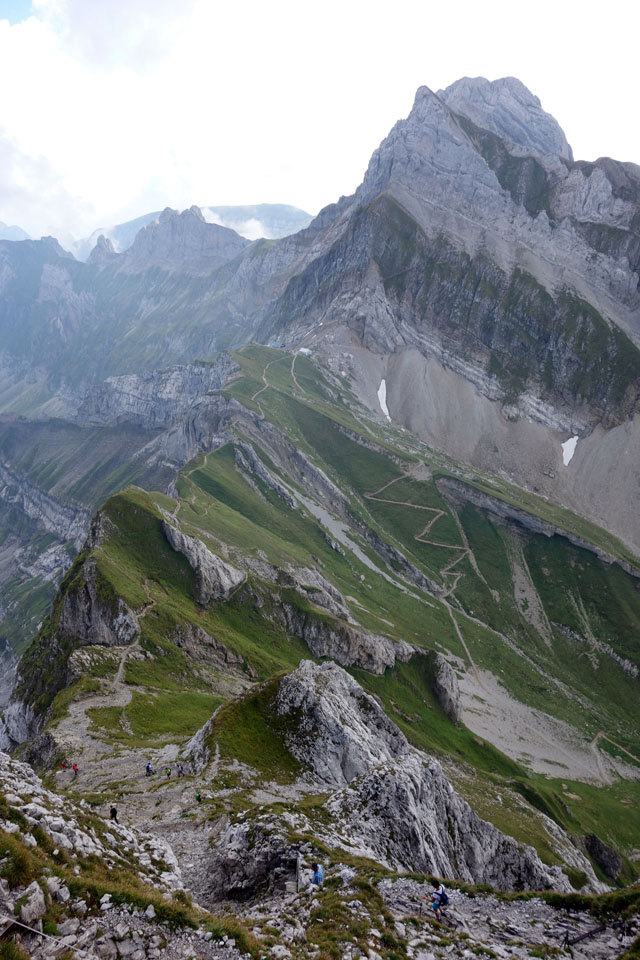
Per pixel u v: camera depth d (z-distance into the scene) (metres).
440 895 27.30
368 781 46.59
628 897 26.80
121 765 59.12
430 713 153.75
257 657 124.06
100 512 143.62
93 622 111.38
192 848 35.72
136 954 18.30
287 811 38.88
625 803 148.62
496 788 119.12
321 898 26.69
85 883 20.22
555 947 24.22
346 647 153.62
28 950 16.52
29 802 25.16
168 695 91.62
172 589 133.88
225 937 20.31
